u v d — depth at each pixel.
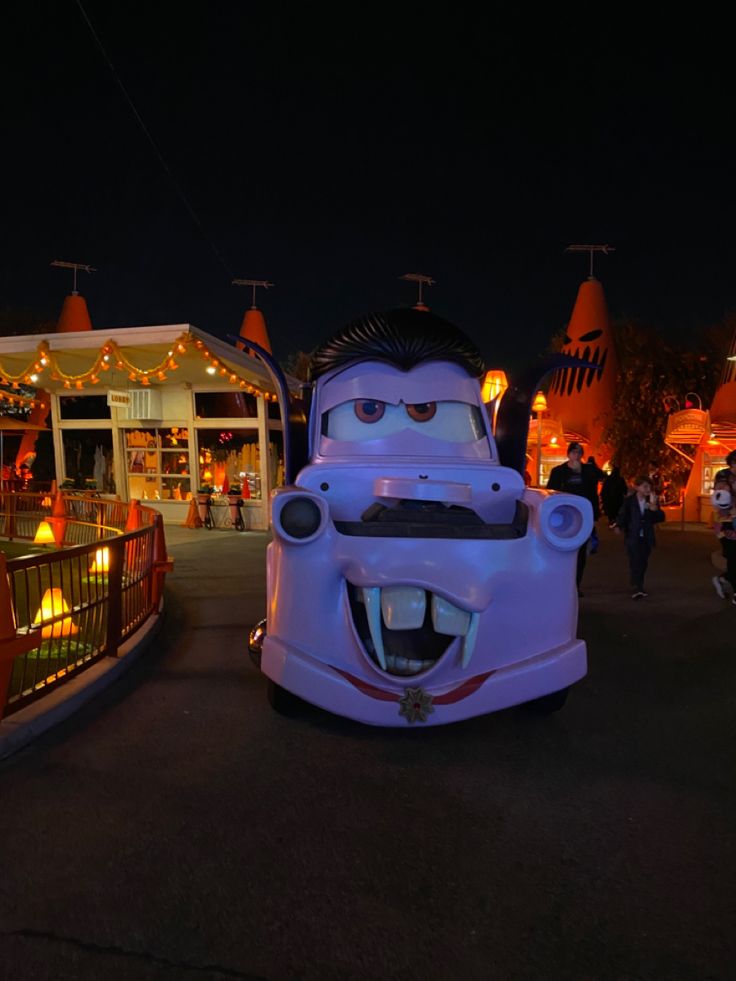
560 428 21.61
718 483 8.19
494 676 4.17
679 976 2.37
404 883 2.87
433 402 5.18
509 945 2.51
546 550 4.33
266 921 2.62
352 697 4.05
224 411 16.44
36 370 15.12
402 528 4.26
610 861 3.04
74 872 2.92
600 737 4.39
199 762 4.00
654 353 23.47
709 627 7.17
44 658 5.91
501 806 3.52
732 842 3.20
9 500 15.12
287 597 4.26
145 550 6.95
